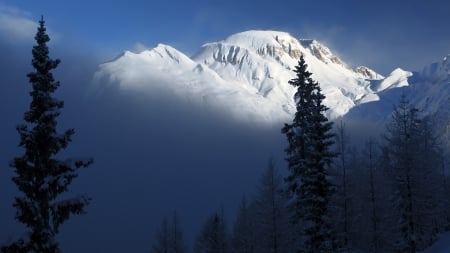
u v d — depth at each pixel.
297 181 30.16
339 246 35.00
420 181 40.00
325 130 30.50
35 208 16.56
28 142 16.95
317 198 29.92
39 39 17.61
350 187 44.06
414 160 40.25
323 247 30.02
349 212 43.69
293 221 31.42
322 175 30.17
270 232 49.34
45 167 17.02
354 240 49.00
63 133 17.38
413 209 39.91
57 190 17.08
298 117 30.59
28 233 16.77
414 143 40.66
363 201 50.75
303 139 30.33
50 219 17.48
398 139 40.47
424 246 50.84
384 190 48.84
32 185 17.05
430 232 51.81
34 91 17.42
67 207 16.89
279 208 48.47
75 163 17.34
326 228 30.53
